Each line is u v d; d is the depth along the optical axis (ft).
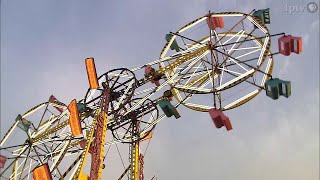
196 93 106.63
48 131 119.24
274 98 100.83
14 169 119.24
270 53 106.52
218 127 103.60
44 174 85.71
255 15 112.88
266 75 104.94
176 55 116.47
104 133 96.32
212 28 120.57
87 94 115.14
